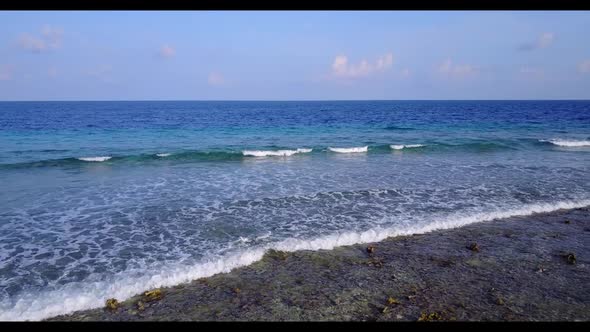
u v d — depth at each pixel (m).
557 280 6.55
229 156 19.84
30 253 7.46
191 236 8.41
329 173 15.35
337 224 9.23
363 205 10.79
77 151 20.86
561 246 8.10
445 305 5.71
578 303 5.79
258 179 14.16
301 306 5.67
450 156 20.09
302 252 7.68
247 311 5.53
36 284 6.25
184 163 17.78
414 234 8.75
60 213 9.94
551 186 13.08
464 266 7.10
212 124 41.84
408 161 18.41
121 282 6.32
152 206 10.60
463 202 11.12
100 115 60.16
